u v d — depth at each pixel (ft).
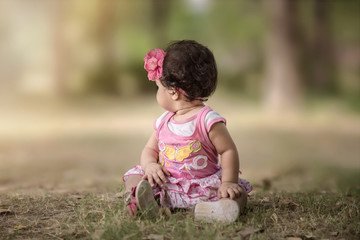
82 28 77.46
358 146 31.99
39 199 10.55
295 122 47.14
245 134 37.73
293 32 54.08
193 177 9.03
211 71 9.00
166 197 9.06
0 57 77.05
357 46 86.02
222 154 8.92
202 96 9.06
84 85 74.08
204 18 100.63
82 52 78.18
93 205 9.88
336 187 15.23
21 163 22.80
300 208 9.73
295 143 33.06
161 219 8.33
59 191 12.22
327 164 23.48
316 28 75.25
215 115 8.93
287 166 22.43
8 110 55.62
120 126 43.34
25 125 43.78
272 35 55.21
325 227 8.41
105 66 78.07
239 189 8.54
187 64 8.79
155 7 92.12
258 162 24.09
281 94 54.39
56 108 57.93
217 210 8.27
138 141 32.91
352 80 78.84
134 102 66.39
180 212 8.87
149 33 93.71
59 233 8.13
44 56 80.53
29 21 77.25
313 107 58.90
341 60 85.20
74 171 20.02
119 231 7.79
